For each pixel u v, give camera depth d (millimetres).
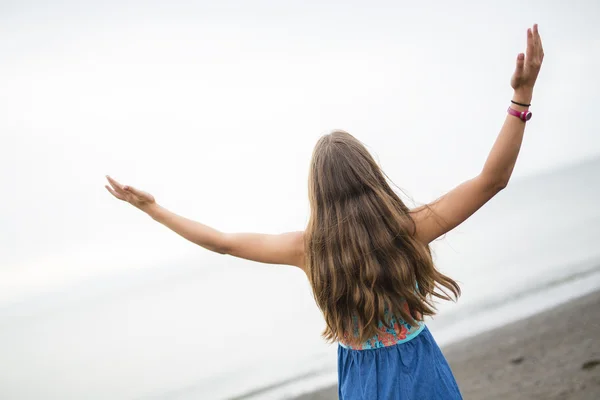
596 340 5949
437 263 13688
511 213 22938
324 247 1849
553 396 4793
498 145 1608
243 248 1934
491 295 9133
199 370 9039
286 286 17328
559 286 8773
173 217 1908
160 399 7953
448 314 8469
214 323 13516
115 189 1886
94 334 16453
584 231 14312
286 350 9133
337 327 1896
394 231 1790
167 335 13461
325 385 6715
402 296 1798
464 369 6000
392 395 1813
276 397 6598
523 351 6145
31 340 17359
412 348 1854
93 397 9211
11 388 10914
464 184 1713
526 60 1501
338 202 1830
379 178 1875
